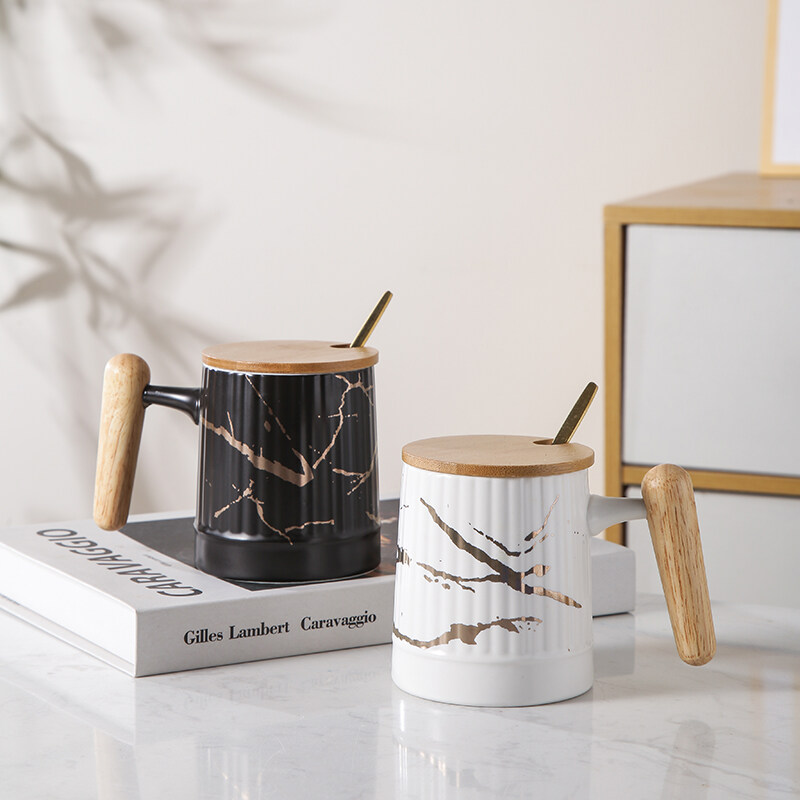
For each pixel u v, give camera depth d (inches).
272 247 83.2
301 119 80.6
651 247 50.7
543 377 76.9
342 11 78.2
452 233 77.8
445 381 79.7
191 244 85.6
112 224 87.7
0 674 26.9
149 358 88.5
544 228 75.2
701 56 69.6
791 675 27.3
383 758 22.3
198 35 82.5
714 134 70.0
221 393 29.1
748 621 31.9
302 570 29.1
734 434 50.6
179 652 27.1
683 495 25.0
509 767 21.9
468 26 75.0
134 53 84.7
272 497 28.8
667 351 51.2
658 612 33.0
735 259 49.3
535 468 24.4
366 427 30.0
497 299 77.3
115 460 30.1
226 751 22.6
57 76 87.3
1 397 94.3
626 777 21.5
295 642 28.4
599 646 29.6
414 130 77.6
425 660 25.3
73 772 21.7
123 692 25.8
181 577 29.5
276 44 80.4
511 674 24.8
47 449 94.0
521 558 24.6
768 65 65.2
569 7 72.3
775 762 22.2
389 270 80.0
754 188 58.9
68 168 88.2
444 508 24.7
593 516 25.7
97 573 29.6
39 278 90.7
